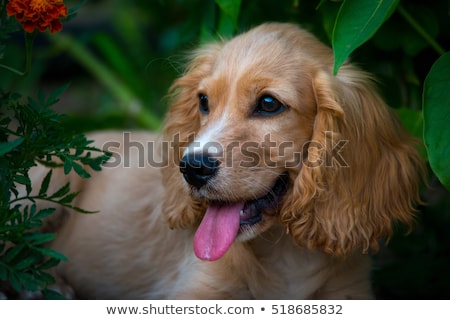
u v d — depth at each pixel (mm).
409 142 3191
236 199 2863
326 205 2953
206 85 3020
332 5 3426
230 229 2904
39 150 2744
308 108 2934
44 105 2852
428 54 3816
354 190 2979
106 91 7609
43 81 8039
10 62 6344
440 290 3850
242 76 2914
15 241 2709
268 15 3961
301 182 2906
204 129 2916
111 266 3699
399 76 3867
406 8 3502
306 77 2945
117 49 6281
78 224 3768
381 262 4207
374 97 3104
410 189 3125
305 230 2979
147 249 3637
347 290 3309
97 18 8289
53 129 2844
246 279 3240
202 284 3275
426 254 4062
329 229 2949
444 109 2795
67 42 6387
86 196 3807
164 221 3467
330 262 3229
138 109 5887
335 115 2889
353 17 2738
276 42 3008
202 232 2922
